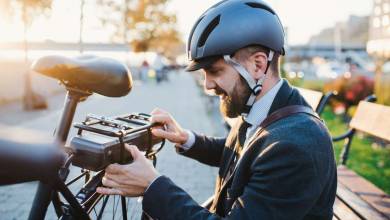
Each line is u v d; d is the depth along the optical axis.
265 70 1.48
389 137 2.70
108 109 11.72
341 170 3.05
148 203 1.29
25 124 8.59
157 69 28.38
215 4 1.52
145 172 1.29
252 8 1.45
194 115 10.98
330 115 10.73
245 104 1.48
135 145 1.40
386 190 4.31
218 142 2.07
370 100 3.29
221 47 1.40
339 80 11.14
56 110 11.38
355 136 7.39
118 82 1.17
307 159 1.25
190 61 1.52
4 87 13.64
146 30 38.66
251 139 1.45
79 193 1.38
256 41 1.42
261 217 1.24
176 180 4.86
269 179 1.27
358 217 2.09
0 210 3.76
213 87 1.50
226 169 1.70
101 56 1.25
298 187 1.25
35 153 0.80
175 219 1.28
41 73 1.16
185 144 1.98
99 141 1.18
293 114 1.41
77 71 1.13
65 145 1.21
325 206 1.43
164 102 14.44
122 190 1.31
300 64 53.31
